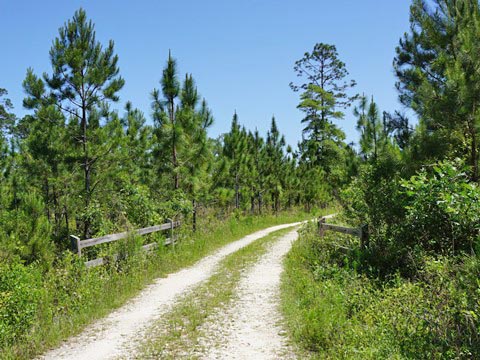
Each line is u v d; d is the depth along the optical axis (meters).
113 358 5.69
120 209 14.33
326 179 38.28
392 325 5.68
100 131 14.41
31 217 10.49
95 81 14.20
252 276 10.75
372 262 9.44
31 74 14.11
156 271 11.35
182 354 5.75
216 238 17.77
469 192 7.16
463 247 7.77
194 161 17.08
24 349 5.88
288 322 6.90
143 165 19.44
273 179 30.23
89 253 11.33
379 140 13.32
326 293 7.81
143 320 7.37
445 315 5.17
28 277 7.18
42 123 14.93
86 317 7.39
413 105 10.32
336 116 45.22
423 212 8.31
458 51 9.70
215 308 7.95
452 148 9.22
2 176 17.50
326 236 12.52
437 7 10.17
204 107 19.16
